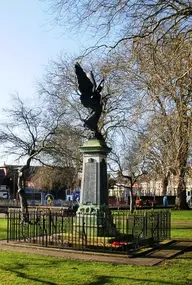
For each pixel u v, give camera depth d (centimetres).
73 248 1320
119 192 7538
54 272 1024
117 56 1284
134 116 1257
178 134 1121
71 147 2903
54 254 1261
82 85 1545
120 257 1212
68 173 3603
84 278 965
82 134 3041
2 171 6612
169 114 1143
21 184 2327
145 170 3091
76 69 1535
